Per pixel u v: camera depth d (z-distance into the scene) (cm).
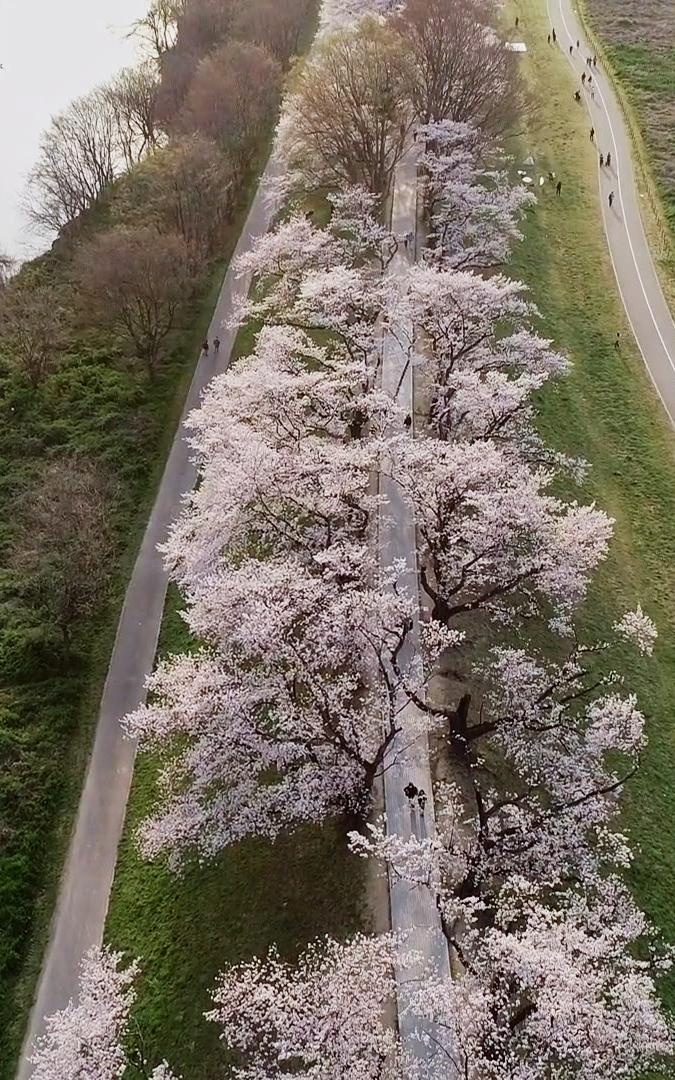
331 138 5538
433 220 5528
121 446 4978
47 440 5091
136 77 7788
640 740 3344
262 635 2820
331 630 2869
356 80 5559
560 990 2169
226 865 3159
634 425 5038
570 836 2820
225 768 3003
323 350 4147
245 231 6519
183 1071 2709
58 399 5338
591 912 2583
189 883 3173
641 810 3300
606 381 5294
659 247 6266
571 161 7150
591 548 3441
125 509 4700
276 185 6153
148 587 4347
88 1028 2564
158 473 4903
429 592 3394
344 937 2797
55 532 4222
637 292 5912
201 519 3494
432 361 4341
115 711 3869
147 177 6178
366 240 5106
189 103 6856
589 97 7975
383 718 3034
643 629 3594
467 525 3262
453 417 3912
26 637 4031
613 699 3238
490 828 2819
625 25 9131
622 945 2473
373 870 2928
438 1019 2256
